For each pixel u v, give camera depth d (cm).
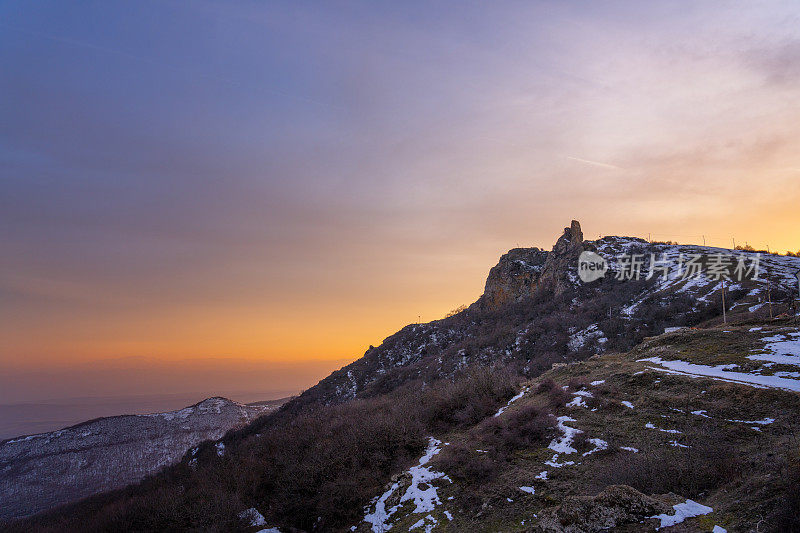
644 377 2681
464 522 1992
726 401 2059
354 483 2706
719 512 1174
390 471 2847
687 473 1551
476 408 3366
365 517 2433
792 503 1048
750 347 2736
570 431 2409
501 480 2200
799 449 1421
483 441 2734
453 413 3438
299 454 3412
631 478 1648
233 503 2981
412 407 3741
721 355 2761
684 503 1254
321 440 3509
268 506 3030
